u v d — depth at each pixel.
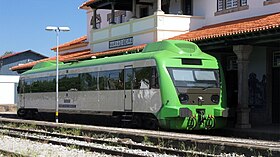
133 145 15.15
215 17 26.92
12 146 16.08
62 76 26.52
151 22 27.44
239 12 25.06
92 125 23.98
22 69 42.50
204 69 19.20
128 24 29.75
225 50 23.34
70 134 20.20
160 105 18.31
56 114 26.62
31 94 30.45
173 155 13.32
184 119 18.12
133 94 20.02
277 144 14.46
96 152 14.27
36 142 17.45
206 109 18.67
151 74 18.86
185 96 18.33
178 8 29.84
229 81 24.77
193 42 21.94
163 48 19.52
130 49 26.22
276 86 22.62
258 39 19.61
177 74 18.48
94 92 23.03
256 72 23.25
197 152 13.23
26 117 31.64
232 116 19.16
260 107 22.97
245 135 18.61
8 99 56.44
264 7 23.34
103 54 29.25
